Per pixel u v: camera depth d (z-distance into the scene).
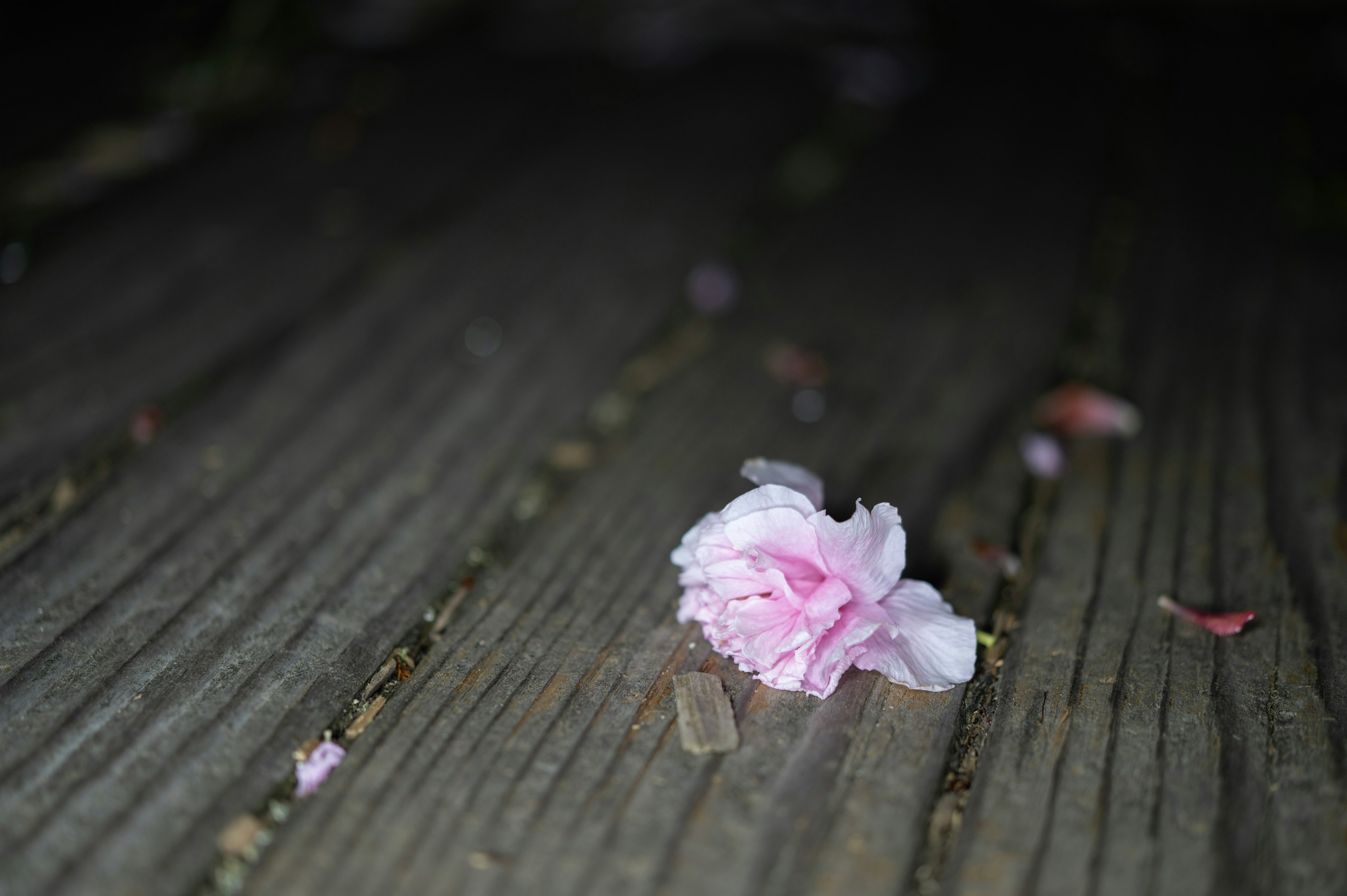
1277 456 0.39
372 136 0.58
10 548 0.36
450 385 0.41
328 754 0.33
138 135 0.56
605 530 0.38
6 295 0.43
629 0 0.80
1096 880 0.32
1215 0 0.80
